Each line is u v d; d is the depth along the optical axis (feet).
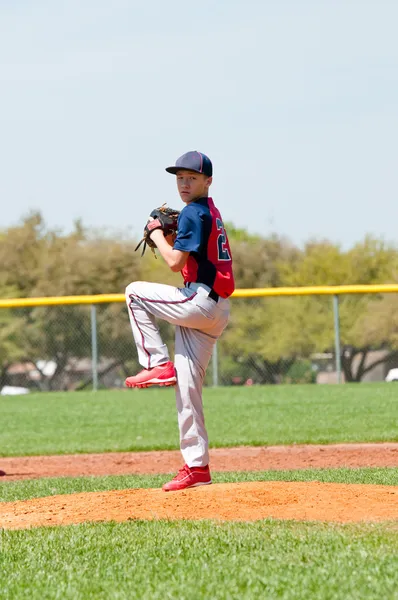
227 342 273.54
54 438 153.48
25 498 86.48
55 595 44.24
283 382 273.95
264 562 48.37
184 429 70.90
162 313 68.39
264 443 133.90
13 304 240.94
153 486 90.07
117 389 254.27
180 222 67.10
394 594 42.29
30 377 286.25
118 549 53.21
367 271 390.83
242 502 65.72
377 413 170.50
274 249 411.95
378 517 60.18
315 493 67.77
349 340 272.72
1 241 402.31
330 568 46.65
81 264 388.16
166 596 43.01
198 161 67.67
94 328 245.86
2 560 52.16
